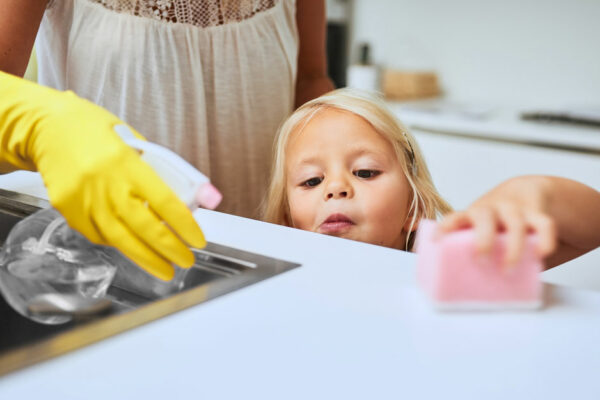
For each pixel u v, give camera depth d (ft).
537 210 1.38
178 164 1.51
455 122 6.14
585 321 1.29
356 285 1.46
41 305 1.47
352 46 7.95
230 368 1.09
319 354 1.14
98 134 1.56
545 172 5.66
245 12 2.83
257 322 1.26
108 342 1.17
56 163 1.57
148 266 1.52
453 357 1.14
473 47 7.28
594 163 5.41
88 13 2.66
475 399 1.01
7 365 1.08
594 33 6.63
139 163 1.50
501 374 1.09
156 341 1.18
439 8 7.36
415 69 7.62
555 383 1.07
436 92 7.55
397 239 2.84
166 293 1.62
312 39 3.38
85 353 1.13
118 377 1.05
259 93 3.01
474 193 6.05
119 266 1.61
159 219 1.52
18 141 1.70
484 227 1.29
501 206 1.35
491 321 1.28
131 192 1.49
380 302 1.36
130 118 2.83
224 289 1.42
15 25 2.25
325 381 1.05
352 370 1.09
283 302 1.36
